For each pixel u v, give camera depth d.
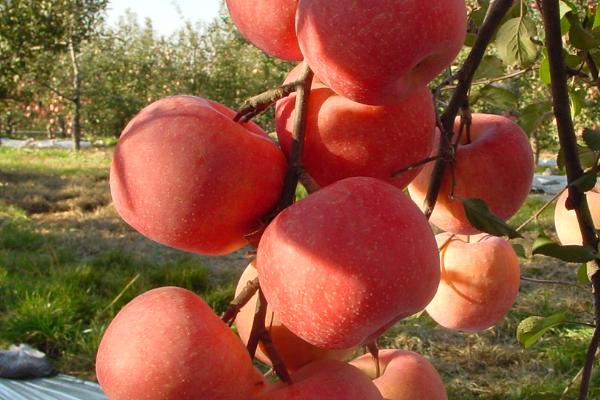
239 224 0.46
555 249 0.57
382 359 0.62
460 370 2.24
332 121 0.47
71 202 4.86
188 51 9.77
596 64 0.73
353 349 0.54
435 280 0.43
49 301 2.51
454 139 0.62
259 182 0.45
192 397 0.44
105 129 11.10
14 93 7.02
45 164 7.59
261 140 0.47
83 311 2.54
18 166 7.23
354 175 0.47
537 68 0.79
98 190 5.37
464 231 0.61
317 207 0.43
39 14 6.21
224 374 0.45
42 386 2.13
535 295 2.77
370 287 0.41
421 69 0.44
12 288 2.65
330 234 0.42
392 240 0.42
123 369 0.44
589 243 0.59
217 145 0.45
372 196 0.43
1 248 3.52
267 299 0.44
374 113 0.47
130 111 10.30
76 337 2.34
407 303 0.42
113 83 10.24
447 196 0.60
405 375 0.59
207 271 3.00
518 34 0.76
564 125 0.58
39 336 2.33
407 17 0.41
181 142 0.45
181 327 0.45
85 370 2.22
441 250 0.79
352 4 0.41
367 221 0.42
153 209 0.45
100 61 10.23
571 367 2.20
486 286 0.76
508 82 0.87
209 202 0.45
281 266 0.42
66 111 10.48
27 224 4.12
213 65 9.49
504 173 0.59
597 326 0.60
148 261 3.20
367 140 0.47
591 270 0.60
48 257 3.26
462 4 0.44
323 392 0.46
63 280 2.77
